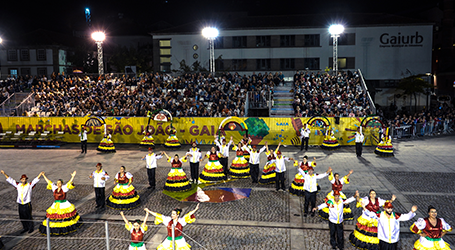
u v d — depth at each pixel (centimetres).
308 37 4497
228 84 3284
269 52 4562
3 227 1153
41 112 3062
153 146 2614
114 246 996
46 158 2278
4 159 2261
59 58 4928
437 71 5525
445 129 3145
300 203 1348
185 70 4316
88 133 2820
